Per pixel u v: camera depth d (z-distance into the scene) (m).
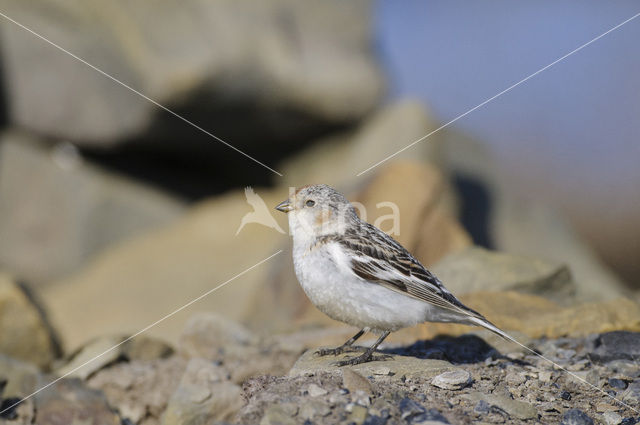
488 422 5.64
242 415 5.62
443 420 5.50
